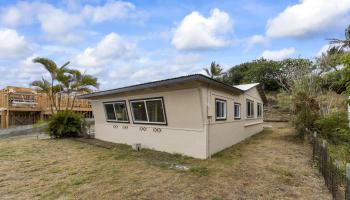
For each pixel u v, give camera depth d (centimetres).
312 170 536
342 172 414
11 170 571
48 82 1588
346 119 923
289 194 397
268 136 1148
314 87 1384
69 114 1253
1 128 1614
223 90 801
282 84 2123
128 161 650
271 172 523
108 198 389
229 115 860
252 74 2581
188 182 464
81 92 1645
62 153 786
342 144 795
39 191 425
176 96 717
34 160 682
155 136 809
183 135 720
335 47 1444
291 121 1070
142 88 761
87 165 612
